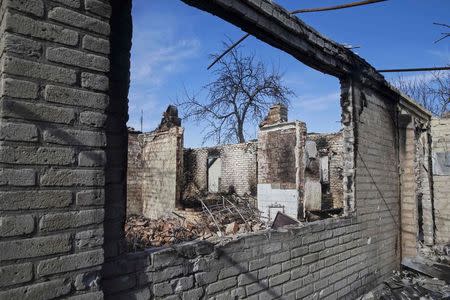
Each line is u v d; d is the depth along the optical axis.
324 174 12.22
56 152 1.73
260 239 3.17
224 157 14.61
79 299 1.78
